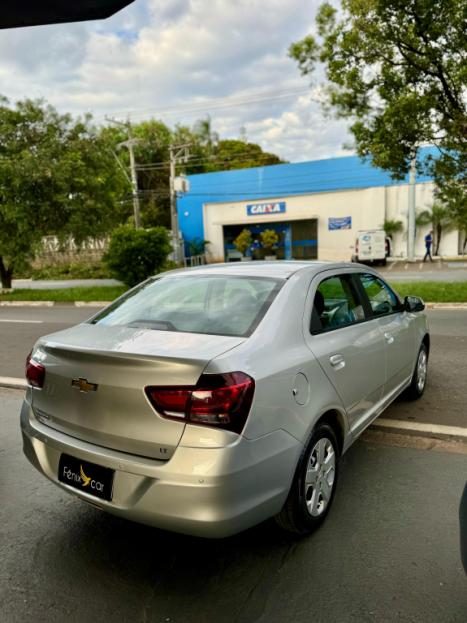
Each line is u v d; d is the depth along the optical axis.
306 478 2.54
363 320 3.48
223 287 3.00
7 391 5.61
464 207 12.66
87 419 2.35
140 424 2.17
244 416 2.12
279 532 2.69
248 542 2.62
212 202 33.50
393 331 3.84
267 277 3.03
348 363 2.98
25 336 9.34
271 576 2.35
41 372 2.59
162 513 2.10
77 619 2.11
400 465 3.46
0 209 17.45
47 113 19.00
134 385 2.17
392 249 29.05
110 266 17.12
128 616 2.12
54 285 25.22
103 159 20.00
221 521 2.06
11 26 2.30
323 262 3.48
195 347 2.29
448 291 12.96
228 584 2.30
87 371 2.32
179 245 30.55
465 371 5.80
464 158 12.39
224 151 50.69
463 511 1.89
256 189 32.12
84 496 2.34
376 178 28.95
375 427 4.13
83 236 19.62
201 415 2.06
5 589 2.31
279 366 2.38
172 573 2.40
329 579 2.31
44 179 17.70
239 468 2.09
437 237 28.50
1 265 20.44
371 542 2.58
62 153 18.69
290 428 2.37
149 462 2.15
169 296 3.06
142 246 16.72
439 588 2.23
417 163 13.25
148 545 2.64
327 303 3.14
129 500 2.18
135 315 2.93
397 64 12.30
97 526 2.84
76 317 12.10
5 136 18.09
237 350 2.28
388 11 11.62
